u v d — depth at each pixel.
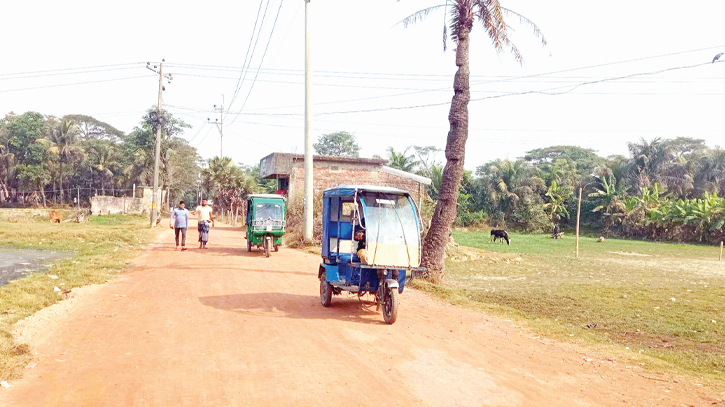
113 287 11.99
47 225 37.62
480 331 9.19
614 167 61.22
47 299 9.81
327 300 10.42
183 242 21.08
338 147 83.69
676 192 56.88
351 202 10.74
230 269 15.34
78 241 22.75
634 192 58.22
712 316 12.40
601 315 12.32
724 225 46.81
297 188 31.59
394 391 5.84
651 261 29.31
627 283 18.64
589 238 52.84
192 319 8.91
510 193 61.25
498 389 6.13
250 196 20.91
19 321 8.10
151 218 36.44
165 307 9.86
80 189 77.56
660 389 6.44
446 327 9.32
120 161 77.12
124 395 5.42
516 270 22.03
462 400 5.71
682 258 32.34
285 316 9.46
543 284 17.64
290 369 6.40
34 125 72.94
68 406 5.11
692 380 6.89
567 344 8.65
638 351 8.76
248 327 8.48
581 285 17.55
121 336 7.73
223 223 54.38
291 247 23.45
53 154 71.38
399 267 9.62
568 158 73.25
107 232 27.62
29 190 74.06
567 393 6.14
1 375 5.79
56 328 8.10
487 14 14.63
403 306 11.14
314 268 16.33
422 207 30.14
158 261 17.06
